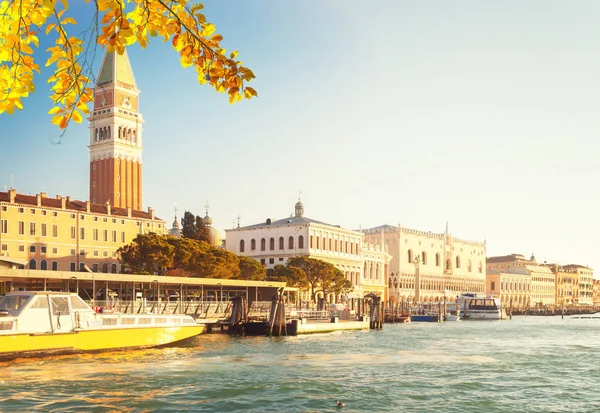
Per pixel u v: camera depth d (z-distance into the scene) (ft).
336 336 272.72
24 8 25.14
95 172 522.06
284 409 111.04
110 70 526.57
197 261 320.70
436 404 116.98
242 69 29.14
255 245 505.25
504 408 114.93
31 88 27.02
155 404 112.88
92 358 169.68
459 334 307.37
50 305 169.17
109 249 373.40
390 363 172.76
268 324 262.47
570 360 184.85
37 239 341.00
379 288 592.19
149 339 192.95
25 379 134.82
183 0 27.73
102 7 25.35
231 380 137.59
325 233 504.84
